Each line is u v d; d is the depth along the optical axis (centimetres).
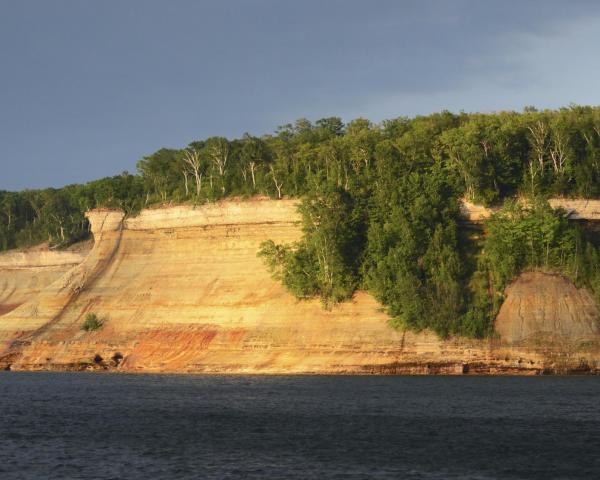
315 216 12738
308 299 12556
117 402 8919
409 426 6988
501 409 7838
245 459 5803
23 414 8138
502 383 10056
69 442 6556
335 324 12150
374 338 11781
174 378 11550
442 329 11556
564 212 12531
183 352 12812
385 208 12812
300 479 5216
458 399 8556
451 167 13000
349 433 6719
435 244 12262
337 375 11500
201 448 6209
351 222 12788
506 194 12850
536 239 12094
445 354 11450
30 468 5641
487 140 12988
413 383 10150
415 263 12188
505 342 11456
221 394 9381
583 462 5566
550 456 5747
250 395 9206
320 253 12444
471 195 12719
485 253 12406
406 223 12331
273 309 12688
